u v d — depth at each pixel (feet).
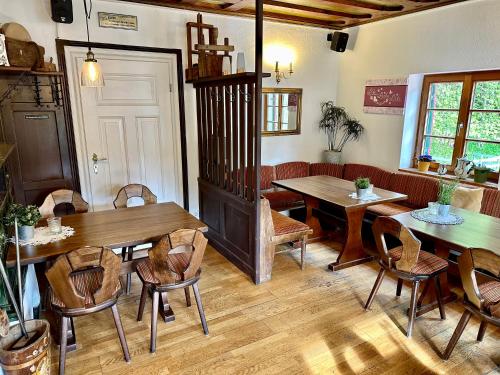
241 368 7.22
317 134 17.66
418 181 13.84
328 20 15.48
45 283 10.01
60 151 11.85
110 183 13.06
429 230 8.72
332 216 13.60
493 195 11.54
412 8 13.24
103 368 7.23
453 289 10.26
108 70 12.24
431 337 8.16
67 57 11.49
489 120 12.57
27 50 9.58
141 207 10.31
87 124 12.25
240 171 10.61
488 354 7.61
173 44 13.04
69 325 7.73
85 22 11.51
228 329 8.46
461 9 12.28
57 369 7.20
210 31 12.28
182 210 10.02
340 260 11.62
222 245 12.50
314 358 7.50
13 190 10.89
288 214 16.76
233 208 11.32
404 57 14.39
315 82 16.94
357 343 7.97
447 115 13.97
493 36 11.50
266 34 15.05
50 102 11.40
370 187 11.98
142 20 12.37
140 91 12.92
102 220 9.09
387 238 13.28
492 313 6.56
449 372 7.11
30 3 10.68
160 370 7.18
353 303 9.56
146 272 8.02
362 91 16.43
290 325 8.61
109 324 8.70
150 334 8.12
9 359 5.73
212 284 10.57
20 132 11.10
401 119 14.83
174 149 13.97
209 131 12.39
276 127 16.33
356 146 17.12
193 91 13.79
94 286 7.38
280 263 12.00
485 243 7.92
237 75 9.71
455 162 13.79
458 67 12.60
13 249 7.21
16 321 6.75
